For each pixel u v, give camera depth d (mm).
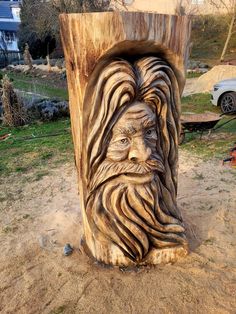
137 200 2314
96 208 2365
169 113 2279
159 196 2426
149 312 2150
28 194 4047
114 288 2352
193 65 14922
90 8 14320
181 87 2299
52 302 2287
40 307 2256
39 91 12734
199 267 2504
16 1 38656
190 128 5359
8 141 6383
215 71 9930
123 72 2008
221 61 15727
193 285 2342
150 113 2156
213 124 5352
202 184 3963
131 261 2514
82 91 2039
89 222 2459
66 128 7137
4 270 2645
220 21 19266
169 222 2516
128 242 2449
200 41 18922
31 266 2664
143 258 2531
